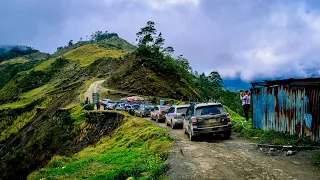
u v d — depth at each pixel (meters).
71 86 115.06
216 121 14.54
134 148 15.89
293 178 7.95
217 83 87.38
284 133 13.92
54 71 150.62
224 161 10.06
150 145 14.81
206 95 83.31
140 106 36.00
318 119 11.90
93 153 18.30
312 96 12.34
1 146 71.88
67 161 17.14
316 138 12.02
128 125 25.94
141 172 10.27
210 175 8.59
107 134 31.81
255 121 16.81
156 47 95.81
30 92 133.12
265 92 15.84
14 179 38.00
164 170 9.73
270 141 13.43
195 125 14.46
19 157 40.69
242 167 9.21
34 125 66.19
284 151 11.20
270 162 9.70
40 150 41.34
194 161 10.23
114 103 48.91
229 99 70.69
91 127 38.69
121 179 10.23
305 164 9.28
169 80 83.06
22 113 96.50
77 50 184.38
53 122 51.72
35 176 13.68
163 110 26.84
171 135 17.33
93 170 12.45
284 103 14.21
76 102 75.00
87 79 118.50
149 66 85.88
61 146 38.88
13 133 75.56
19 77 153.50
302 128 12.92
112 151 16.53
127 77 83.62
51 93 113.31
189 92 80.31
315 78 11.99
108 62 127.94
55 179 12.12
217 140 14.70
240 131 17.16
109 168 12.19
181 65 102.44
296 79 12.96
